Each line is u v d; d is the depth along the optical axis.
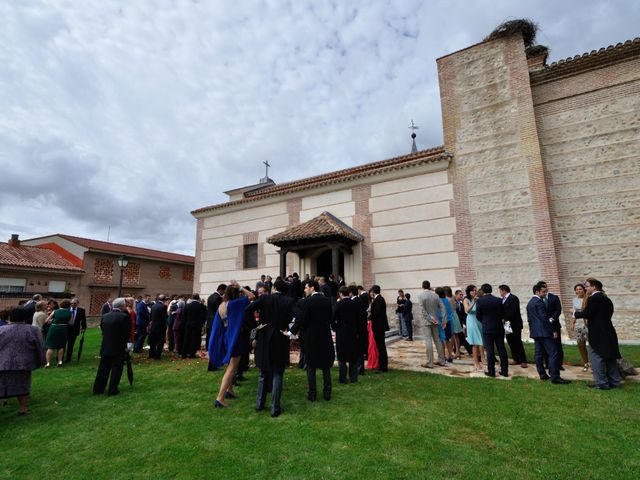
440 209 14.01
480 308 7.37
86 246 27.05
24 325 5.64
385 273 14.59
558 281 11.52
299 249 14.84
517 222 12.55
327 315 5.97
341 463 3.61
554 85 13.27
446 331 8.94
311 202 17.08
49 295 24.05
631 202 11.36
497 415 4.83
